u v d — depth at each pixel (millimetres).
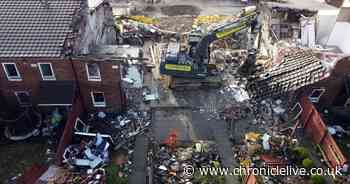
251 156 24703
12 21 25219
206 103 28953
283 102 28406
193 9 41188
